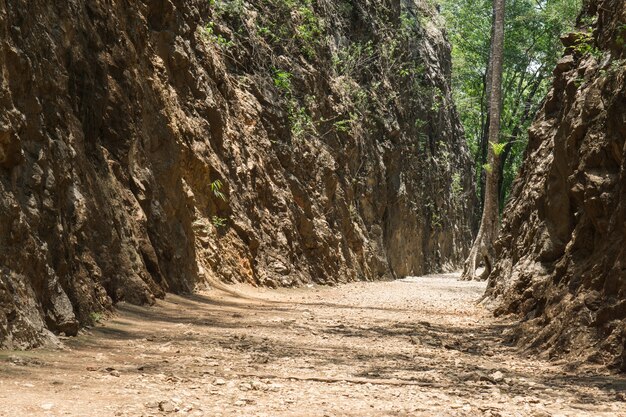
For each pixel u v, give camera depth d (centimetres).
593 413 728
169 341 1077
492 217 3344
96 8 1494
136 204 1510
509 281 1689
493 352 1191
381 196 3675
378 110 3781
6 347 848
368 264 3347
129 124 1545
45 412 625
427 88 4634
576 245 1234
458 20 5519
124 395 707
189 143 1928
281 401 725
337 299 2156
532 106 4759
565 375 977
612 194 1134
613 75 1226
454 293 2531
